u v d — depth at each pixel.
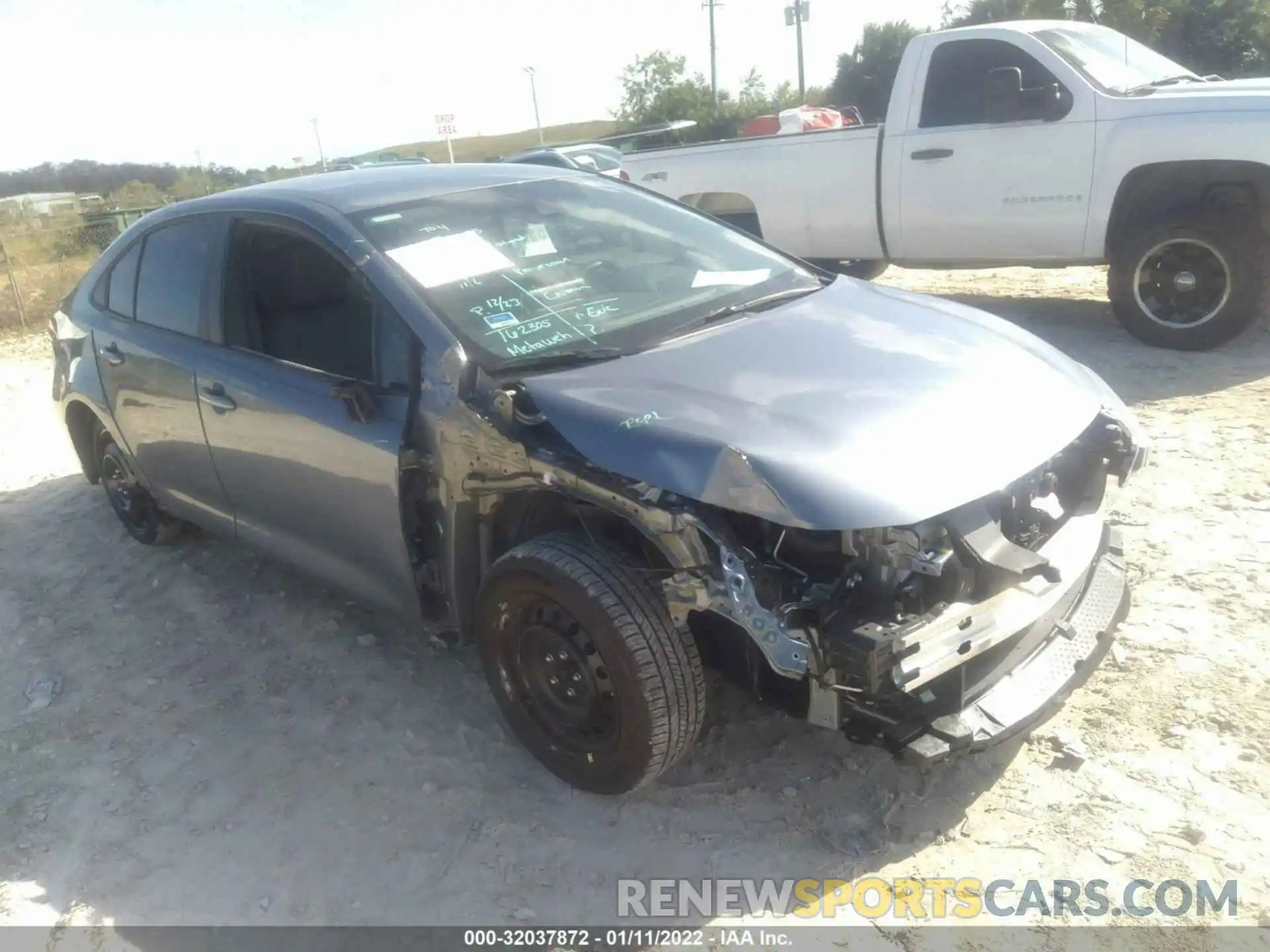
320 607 4.52
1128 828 2.91
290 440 3.66
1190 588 4.02
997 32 7.32
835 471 2.69
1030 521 3.12
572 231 3.98
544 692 3.21
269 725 3.74
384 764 3.47
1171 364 6.72
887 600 2.70
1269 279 6.68
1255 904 2.65
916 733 2.74
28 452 7.17
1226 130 6.48
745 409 2.93
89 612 4.70
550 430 3.04
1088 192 7.04
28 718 3.95
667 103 40.62
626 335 3.42
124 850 3.20
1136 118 6.76
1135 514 4.67
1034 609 2.85
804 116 10.34
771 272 4.13
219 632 4.41
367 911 2.88
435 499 3.29
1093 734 3.28
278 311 3.83
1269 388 6.09
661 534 2.74
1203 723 3.28
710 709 3.57
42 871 3.15
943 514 2.74
